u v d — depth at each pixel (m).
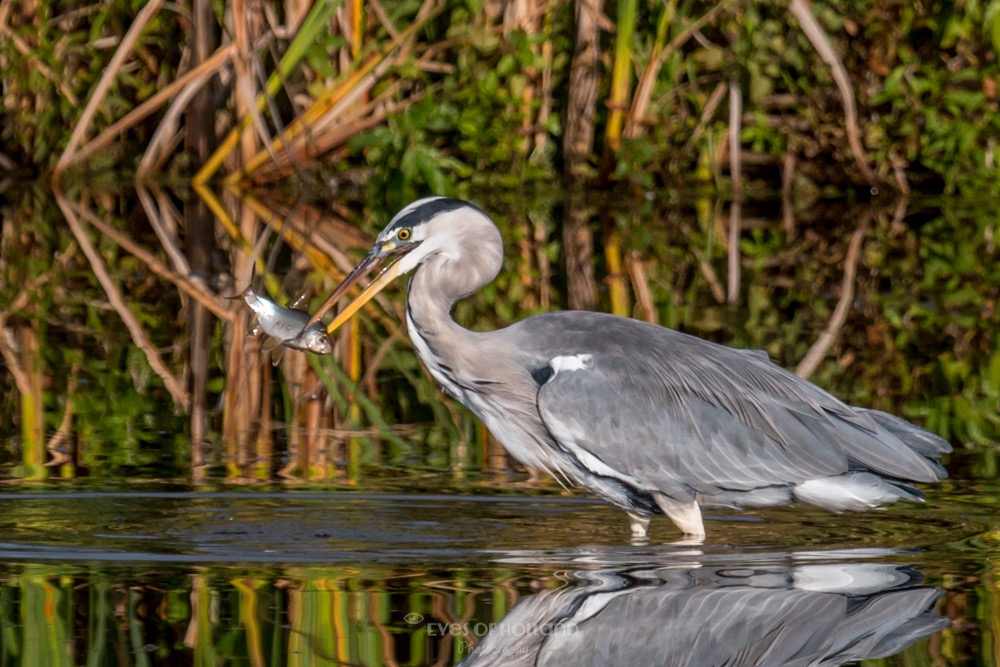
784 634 6.56
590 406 8.88
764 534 8.66
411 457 10.64
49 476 9.84
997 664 6.14
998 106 24.67
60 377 13.07
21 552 7.93
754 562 7.85
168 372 13.36
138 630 6.48
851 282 17.62
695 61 24.39
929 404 11.80
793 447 8.80
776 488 8.88
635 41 24.69
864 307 16.08
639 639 6.49
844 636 6.53
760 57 24.28
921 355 13.70
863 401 11.86
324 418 11.88
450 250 9.54
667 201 24.62
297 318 9.89
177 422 11.62
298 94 24.72
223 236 20.23
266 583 7.29
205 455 10.57
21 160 25.73
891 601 7.04
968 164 24.77
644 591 7.20
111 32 25.59
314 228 20.84
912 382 12.60
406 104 23.80
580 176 24.97
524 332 9.45
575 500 9.51
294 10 23.38
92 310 15.95
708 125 25.11
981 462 10.22
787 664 6.20
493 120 24.28
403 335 15.30
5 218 21.77
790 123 24.91
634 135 24.38
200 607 6.85
